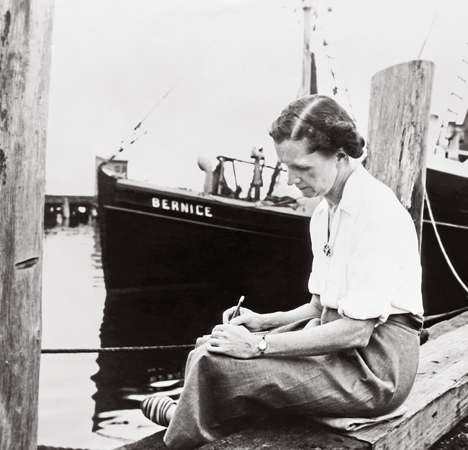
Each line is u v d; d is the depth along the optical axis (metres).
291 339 1.51
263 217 10.76
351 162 1.62
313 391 1.55
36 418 1.77
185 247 10.57
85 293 13.12
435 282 10.73
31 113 1.61
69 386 6.37
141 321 10.24
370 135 3.04
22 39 1.56
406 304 1.61
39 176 1.67
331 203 1.70
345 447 1.52
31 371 1.72
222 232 10.61
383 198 1.56
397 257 1.53
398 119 2.93
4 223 1.60
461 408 2.12
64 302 11.91
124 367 7.23
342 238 1.59
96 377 6.76
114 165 16.59
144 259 10.51
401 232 1.55
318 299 1.87
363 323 1.50
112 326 9.97
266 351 1.51
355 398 1.58
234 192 11.56
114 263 10.44
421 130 2.92
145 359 7.61
